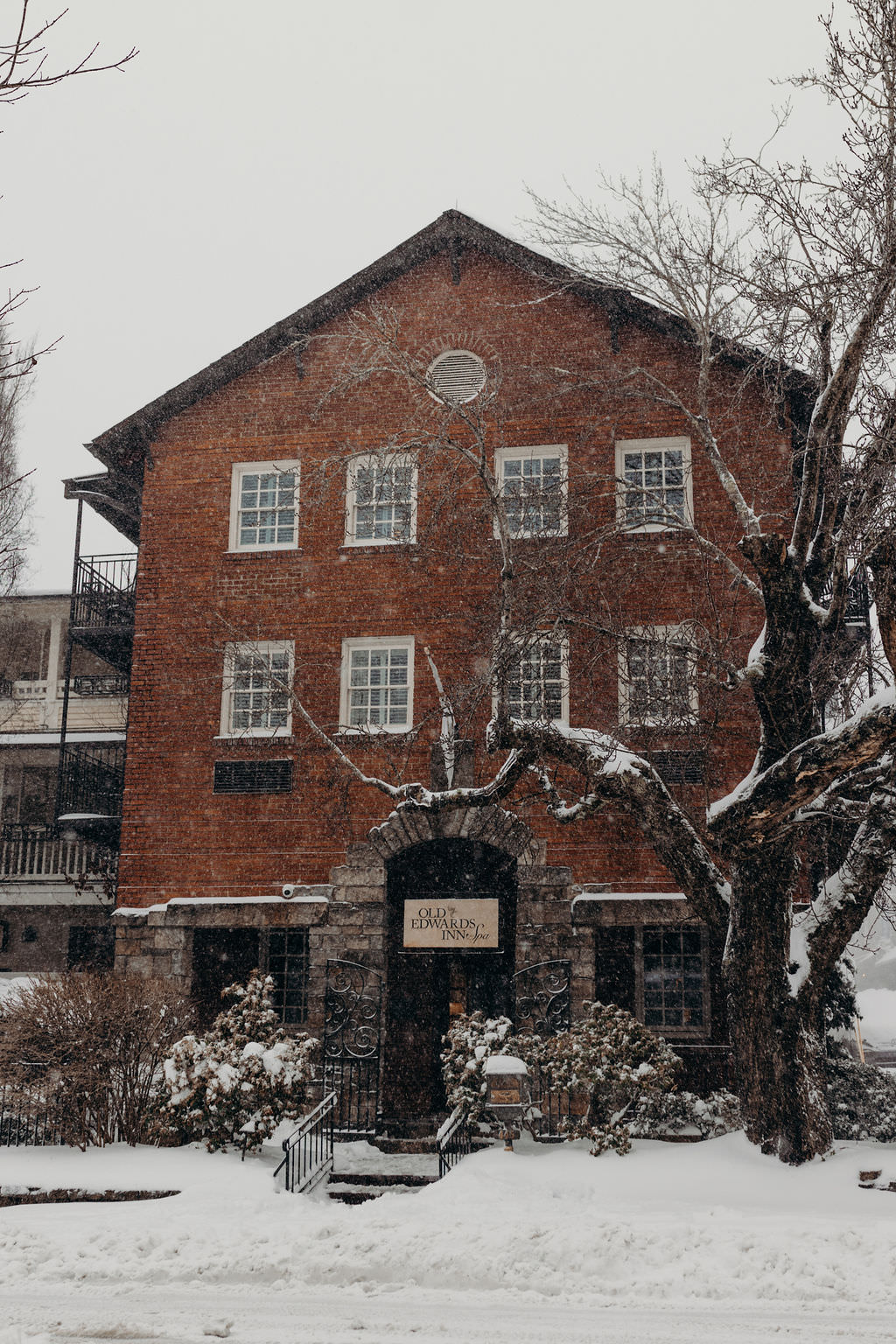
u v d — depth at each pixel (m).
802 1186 11.67
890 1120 14.59
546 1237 9.68
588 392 19.47
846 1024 15.90
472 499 19.06
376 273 20.36
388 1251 9.67
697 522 18.64
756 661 13.05
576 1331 7.81
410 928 18.22
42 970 25.92
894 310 12.94
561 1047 15.15
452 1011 19.23
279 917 18.31
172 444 20.78
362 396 20.30
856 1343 7.44
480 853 19.83
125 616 22.97
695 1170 12.52
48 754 27.83
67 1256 9.96
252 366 20.80
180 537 20.34
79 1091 14.59
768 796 11.77
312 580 19.77
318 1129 14.84
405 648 19.36
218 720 19.44
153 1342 7.74
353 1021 17.78
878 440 12.34
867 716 11.22
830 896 13.11
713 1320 8.02
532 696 18.20
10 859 26.42
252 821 18.95
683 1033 17.44
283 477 20.42
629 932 17.98
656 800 13.50
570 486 18.41
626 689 17.55
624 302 19.45
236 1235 10.34
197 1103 14.46
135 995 15.23
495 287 20.23
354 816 18.72
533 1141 15.63
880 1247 9.23
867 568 14.36
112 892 23.31
